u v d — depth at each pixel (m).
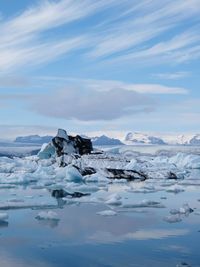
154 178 34.81
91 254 9.98
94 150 40.97
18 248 10.52
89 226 13.33
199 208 17.34
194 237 11.77
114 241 11.30
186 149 89.94
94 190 25.41
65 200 19.95
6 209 16.86
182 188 24.83
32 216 15.16
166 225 13.48
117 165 36.09
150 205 18.14
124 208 17.33
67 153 38.44
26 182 30.17
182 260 9.45
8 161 41.44
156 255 9.88
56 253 10.07
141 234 12.14
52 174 34.16
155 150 91.31
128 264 9.16
